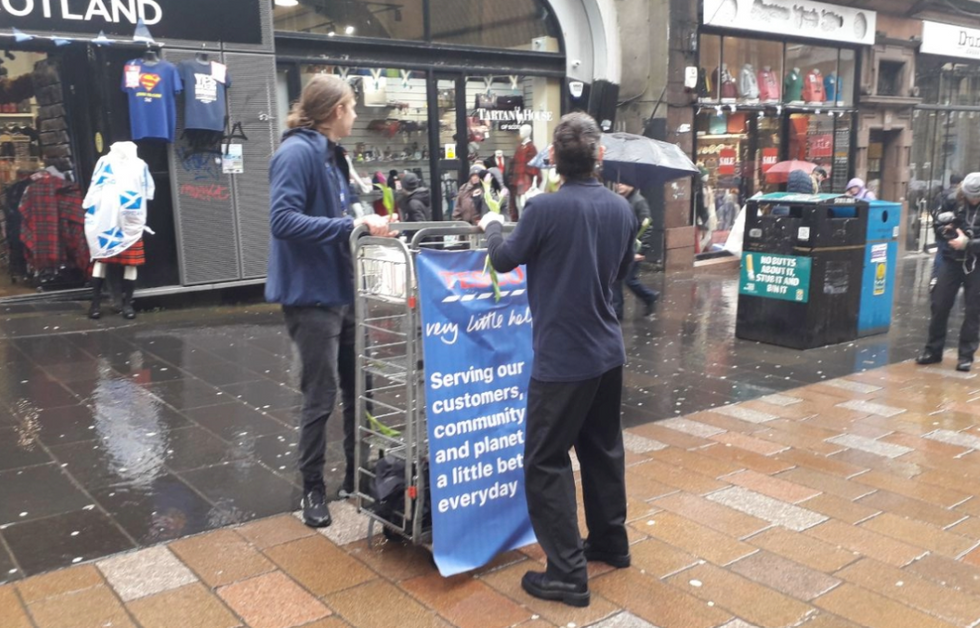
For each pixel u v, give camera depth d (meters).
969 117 18.86
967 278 6.91
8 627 2.93
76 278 8.94
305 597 3.20
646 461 4.80
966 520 4.01
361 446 3.66
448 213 11.32
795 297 7.75
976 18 18.08
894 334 8.52
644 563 3.54
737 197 14.23
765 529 3.88
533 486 3.21
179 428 5.16
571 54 12.30
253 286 9.21
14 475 4.37
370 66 10.23
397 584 3.31
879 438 5.25
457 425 3.31
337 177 3.76
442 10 10.91
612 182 9.11
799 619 3.11
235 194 8.87
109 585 3.24
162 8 8.18
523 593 3.27
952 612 3.17
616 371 3.26
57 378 6.17
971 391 6.37
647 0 12.35
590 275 3.07
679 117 12.73
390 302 3.37
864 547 3.71
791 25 14.12
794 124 14.95
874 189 17.06
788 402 6.05
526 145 12.09
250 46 8.77
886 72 16.80
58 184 8.64
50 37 7.61
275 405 5.64
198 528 3.78
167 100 8.13
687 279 12.32
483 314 3.35
